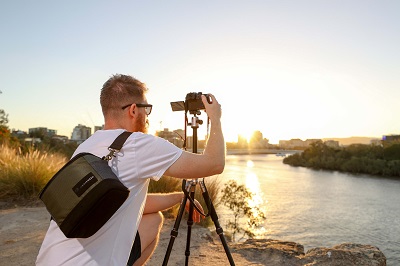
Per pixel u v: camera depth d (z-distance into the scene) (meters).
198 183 2.44
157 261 3.78
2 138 15.95
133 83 1.87
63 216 1.45
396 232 23.64
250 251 4.06
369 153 89.38
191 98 2.31
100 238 1.55
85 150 1.72
